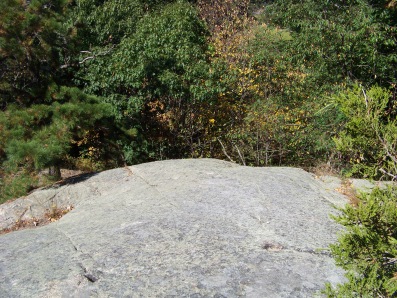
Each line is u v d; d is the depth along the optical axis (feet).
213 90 39.58
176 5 46.32
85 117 30.17
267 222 20.13
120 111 39.99
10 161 27.71
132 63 38.91
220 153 46.01
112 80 38.81
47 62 33.12
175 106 44.32
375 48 40.83
